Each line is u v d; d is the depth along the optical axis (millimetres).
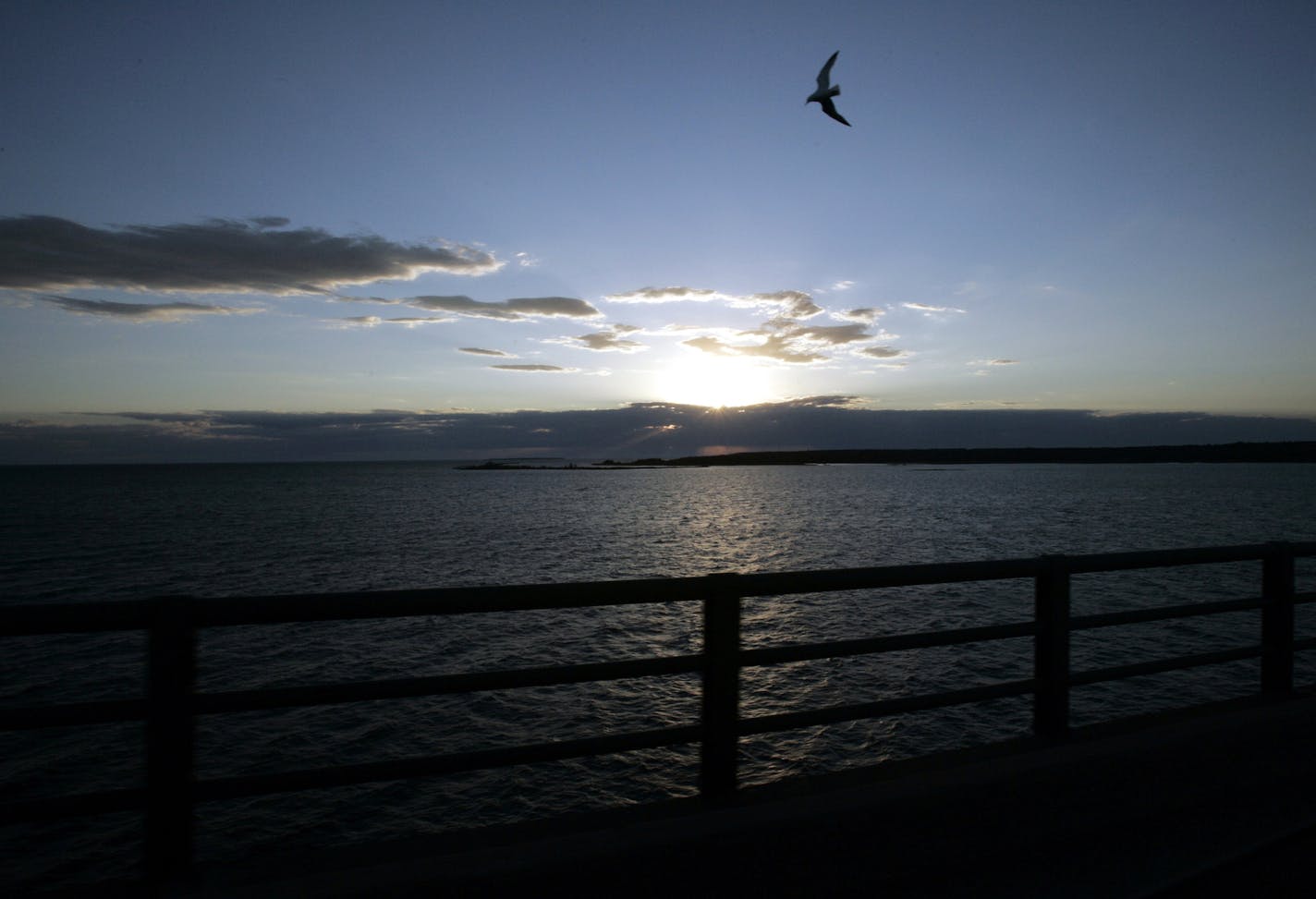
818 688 18750
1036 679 4281
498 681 2957
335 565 41844
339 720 16266
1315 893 3479
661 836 3000
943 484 183500
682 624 25344
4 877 10773
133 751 14539
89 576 38281
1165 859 3607
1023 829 3600
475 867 2744
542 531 62156
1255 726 4582
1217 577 35375
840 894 3145
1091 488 154875
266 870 2676
